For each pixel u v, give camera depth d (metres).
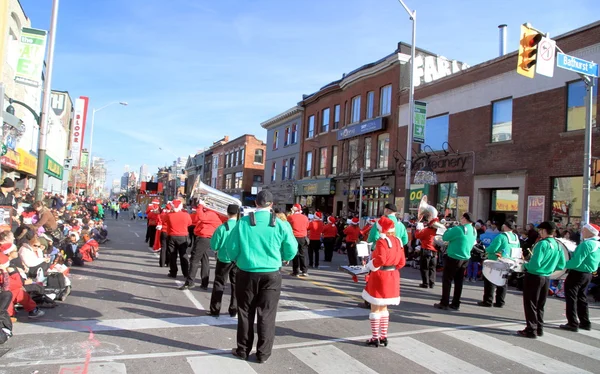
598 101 14.64
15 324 6.12
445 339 6.36
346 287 10.44
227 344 5.70
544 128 16.31
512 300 9.94
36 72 12.23
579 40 15.32
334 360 5.27
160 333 6.03
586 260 7.08
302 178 36.03
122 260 13.13
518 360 5.56
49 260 8.32
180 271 11.66
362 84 28.45
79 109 41.31
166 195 85.19
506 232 9.00
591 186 13.12
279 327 6.62
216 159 62.56
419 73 24.75
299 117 37.50
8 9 17.14
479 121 19.25
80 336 5.72
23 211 10.04
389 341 6.13
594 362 5.59
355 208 28.25
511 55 17.83
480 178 18.91
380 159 26.38
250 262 5.07
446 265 8.51
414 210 22.70
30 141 22.66
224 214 11.73
